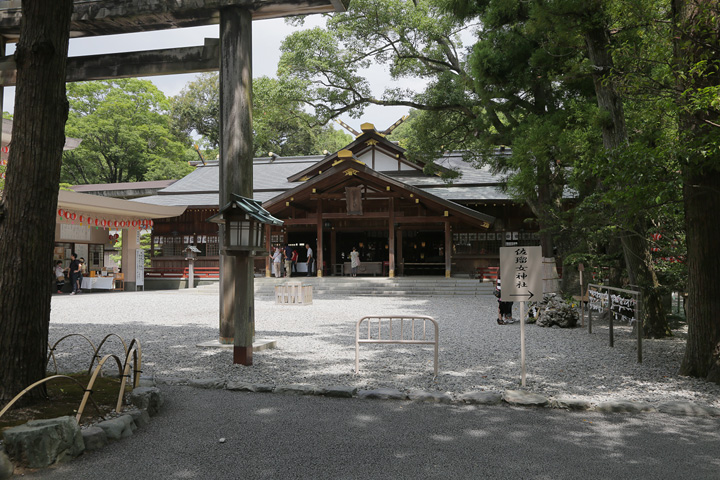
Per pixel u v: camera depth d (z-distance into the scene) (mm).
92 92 39750
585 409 4945
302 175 26750
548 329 10688
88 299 18828
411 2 18797
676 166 5762
